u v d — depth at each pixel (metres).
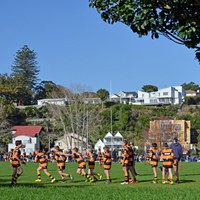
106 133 132.00
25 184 21.08
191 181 22.20
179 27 13.89
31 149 116.88
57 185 20.17
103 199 13.40
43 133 121.25
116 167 42.12
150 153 21.12
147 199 13.41
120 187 17.67
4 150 114.19
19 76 197.88
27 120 145.62
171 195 14.32
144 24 14.13
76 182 22.56
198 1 13.67
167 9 14.35
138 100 190.75
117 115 145.88
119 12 14.51
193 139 134.88
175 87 187.88
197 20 14.05
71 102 96.69
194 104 174.00
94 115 112.00
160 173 30.70
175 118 132.50
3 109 131.75
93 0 16.19
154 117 143.12
